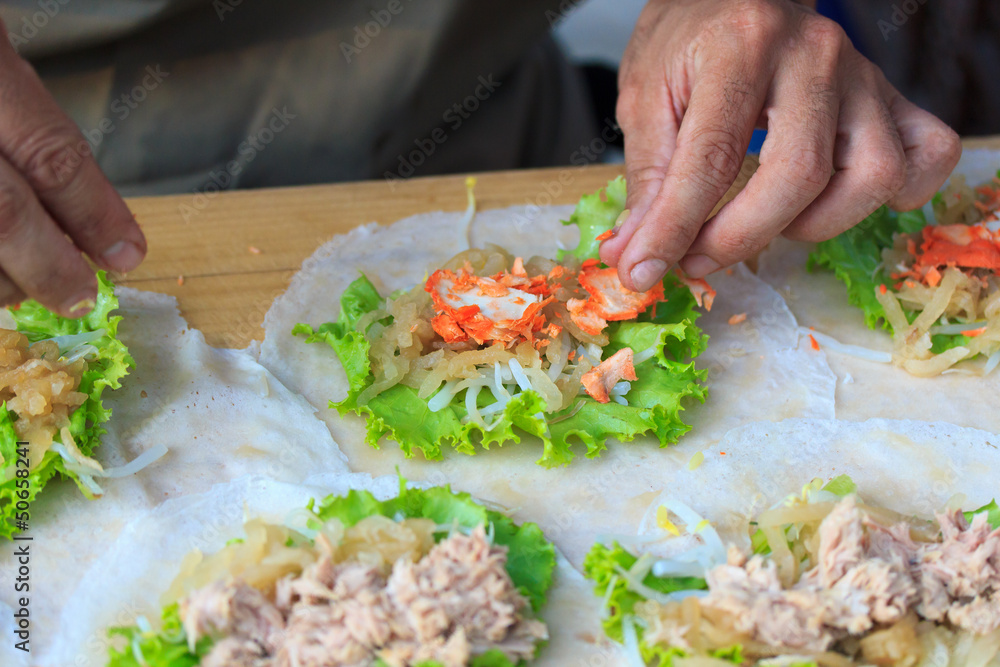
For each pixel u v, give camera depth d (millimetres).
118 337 529
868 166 512
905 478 492
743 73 505
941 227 550
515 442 499
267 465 490
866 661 442
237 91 641
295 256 570
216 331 537
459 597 435
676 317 529
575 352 515
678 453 500
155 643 429
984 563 448
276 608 440
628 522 479
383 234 583
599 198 554
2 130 434
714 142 496
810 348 537
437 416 500
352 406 500
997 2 1032
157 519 472
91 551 468
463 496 466
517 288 517
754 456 498
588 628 452
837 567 445
